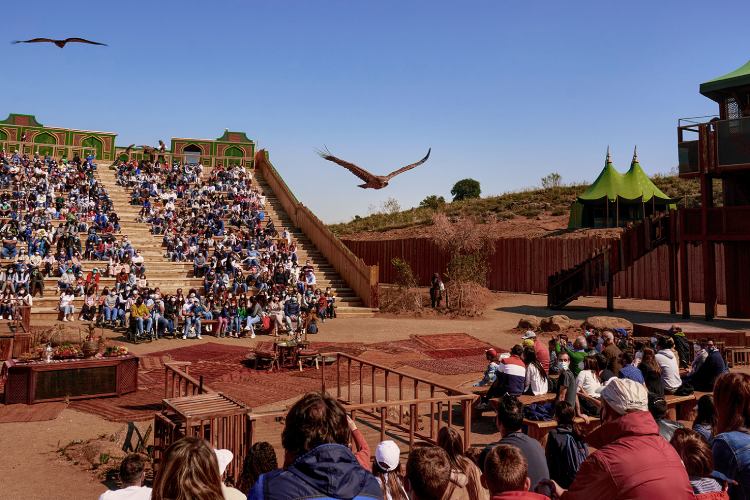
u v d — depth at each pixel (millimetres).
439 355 18734
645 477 3279
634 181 43125
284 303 23812
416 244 41875
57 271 26906
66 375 12836
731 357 16531
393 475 4586
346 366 17031
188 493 2912
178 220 34875
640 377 7348
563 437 5680
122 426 10875
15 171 36094
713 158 23969
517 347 10672
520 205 56312
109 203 34500
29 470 8500
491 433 10219
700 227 24906
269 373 16078
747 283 25203
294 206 41062
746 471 3664
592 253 30703
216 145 51500
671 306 26734
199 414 7215
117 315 22969
